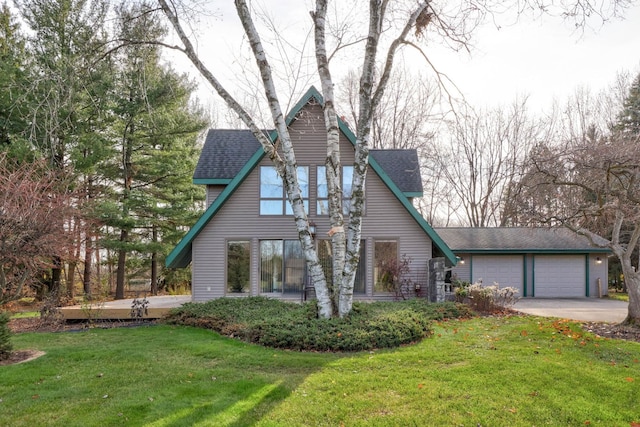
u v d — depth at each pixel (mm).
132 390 5277
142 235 22688
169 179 21766
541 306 15391
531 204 10883
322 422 4324
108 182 20812
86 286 20453
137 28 9062
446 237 21078
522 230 21969
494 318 11383
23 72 14617
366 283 13750
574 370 5988
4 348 7012
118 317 11656
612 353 7086
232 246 13953
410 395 5023
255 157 13633
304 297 13508
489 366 6145
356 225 8539
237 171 15102
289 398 4953
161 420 4355
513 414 4520
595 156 9406
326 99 8789
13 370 6270
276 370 6207
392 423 4305
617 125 26328
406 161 16750
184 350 7574
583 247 19578
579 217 10438
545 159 10133
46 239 10062
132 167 20547
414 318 8680
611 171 9406
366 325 7906
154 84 17250
